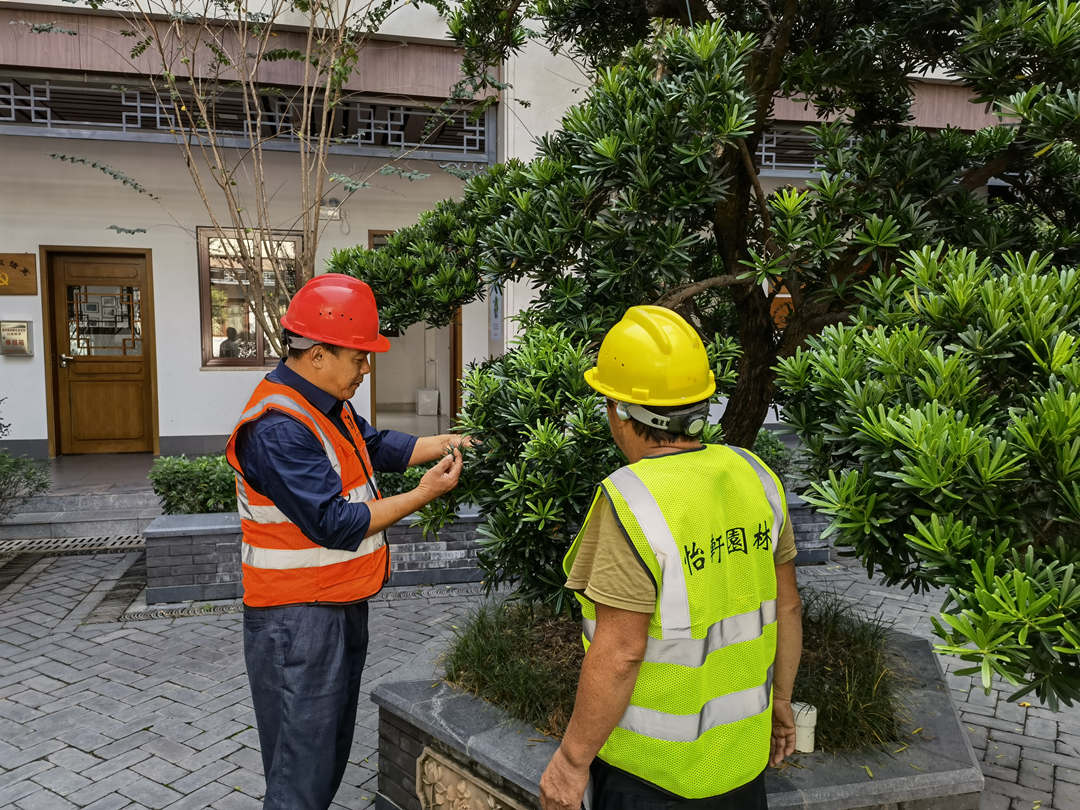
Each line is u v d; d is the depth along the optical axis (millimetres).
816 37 3318
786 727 1937
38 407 9555
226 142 7988
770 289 3197
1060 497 1381
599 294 2863
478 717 2791
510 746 2574
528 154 8570
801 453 1971
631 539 1499
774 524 1732
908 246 2613
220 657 4727
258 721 2398
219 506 6230
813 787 2352
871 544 1641
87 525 7336
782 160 11133
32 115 7684
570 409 2441
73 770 3473
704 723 1590
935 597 5977
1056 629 1190
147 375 10141
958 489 1462
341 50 7410
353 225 10008
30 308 9406
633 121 2527
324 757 2344
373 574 2471
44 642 4957
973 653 1236
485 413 2502
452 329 11102
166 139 7957
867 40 2959
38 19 7398
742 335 3469
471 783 2641
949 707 2951
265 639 2314
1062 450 1364
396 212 10125
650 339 1667
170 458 6508
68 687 4309
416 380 15352
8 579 6203
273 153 9617
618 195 2654
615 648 1504
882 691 2924
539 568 2537
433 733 2764
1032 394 1562
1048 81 2277
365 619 2553
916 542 1412
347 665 2412
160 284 9641
